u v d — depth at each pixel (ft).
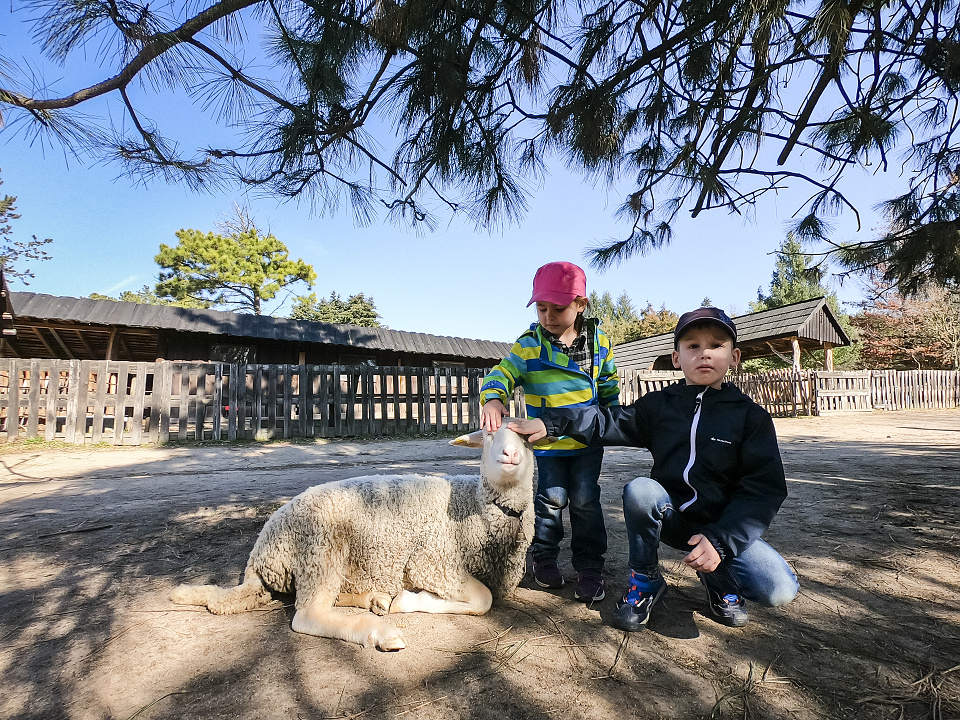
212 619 6.62
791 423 40.96
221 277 101.45
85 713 4.66
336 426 32.96
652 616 6.79
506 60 11.44
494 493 6.80
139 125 9.88
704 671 5.38
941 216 14.38
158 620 6.56
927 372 59.88
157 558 9.06
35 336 43.80
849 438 29.66
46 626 6.41
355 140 11.82
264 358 46.19
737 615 6.39
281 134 11.09
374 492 7.01
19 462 21.95
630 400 45.83
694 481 6.57
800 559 8.86
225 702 4.80
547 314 8.30
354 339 47.24
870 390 54.60
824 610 6.90
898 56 11.03
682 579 8.23
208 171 10.95
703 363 6.70
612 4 11.59
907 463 19.44
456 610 6.77
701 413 6.70
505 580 7.07
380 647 5.72
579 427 6.96
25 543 10.02
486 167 13.25
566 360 8.36
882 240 14.17
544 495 8.01
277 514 6.98
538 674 5.30
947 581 7.85
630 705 4.78
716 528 5.89
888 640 6.06
